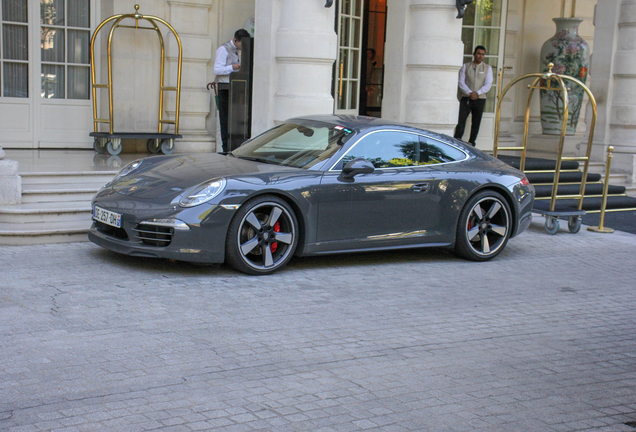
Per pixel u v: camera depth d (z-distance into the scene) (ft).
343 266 21.88
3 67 35.42
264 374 12.84
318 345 14.57
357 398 12.04
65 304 16.17
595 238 29.43
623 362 14.87
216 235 18.99
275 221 19.88
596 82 41.32
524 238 28.73
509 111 47.50
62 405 11.05
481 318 17.34
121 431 10.28
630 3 39.52
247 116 32.40
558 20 46.39
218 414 11.05
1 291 16.89
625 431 11.46
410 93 35.47
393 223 21.83
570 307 18.90
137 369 12.67
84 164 29.73
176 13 37.27
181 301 16.94
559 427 11.45
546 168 37.24
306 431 10.66
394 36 35.42
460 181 22.88
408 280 20.62
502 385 13.10
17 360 12.77
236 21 38.96
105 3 36.73
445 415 11.59
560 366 14.38
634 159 39.91
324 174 20.61
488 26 43.96
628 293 20.80
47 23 36.06
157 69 37.45
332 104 30.40
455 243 23.39
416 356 14.33
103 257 20.81
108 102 35.24
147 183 20.17
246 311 16.53
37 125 36.32
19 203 23.94
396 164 22.18
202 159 22.08
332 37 30.09
